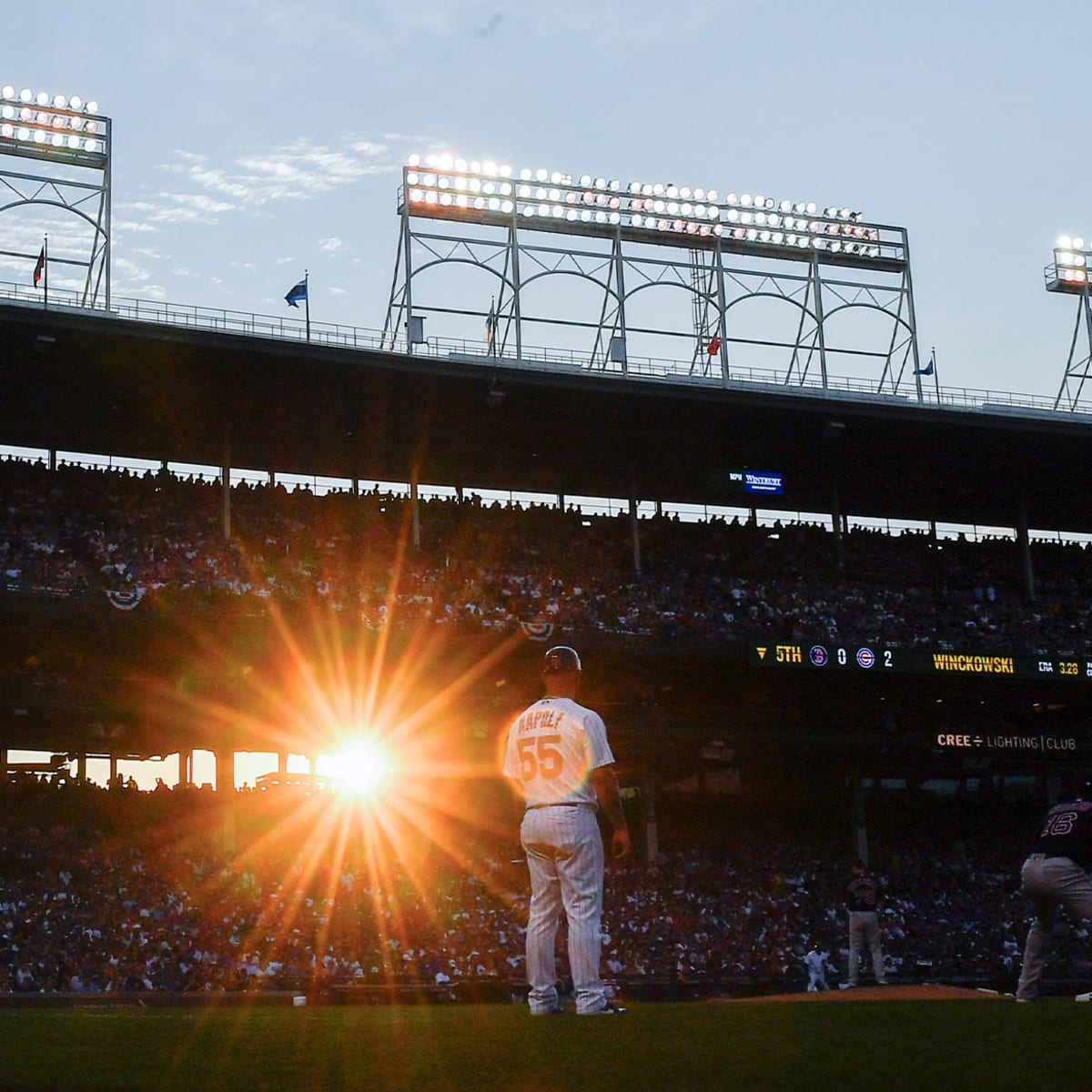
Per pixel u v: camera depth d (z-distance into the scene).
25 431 50.44
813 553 56.88
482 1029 7.08
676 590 53.31
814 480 58.19
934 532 60.56
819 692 54.09
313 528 50.09
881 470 57.75
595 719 9.40
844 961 47.09
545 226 52.25
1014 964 48.19
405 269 49.97
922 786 54.19
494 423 52.38
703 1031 6.94
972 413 53.66
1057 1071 5.53
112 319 44.84
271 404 50.03
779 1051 6.12
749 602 53.75
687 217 53.72
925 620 55.34
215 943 40.03
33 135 46.69
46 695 43.69
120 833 43.25
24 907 39.34
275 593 46.50
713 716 51.03
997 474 58.44
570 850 9.17
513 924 44.16
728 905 48.22
